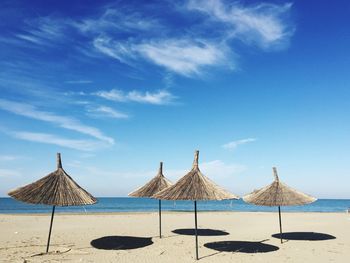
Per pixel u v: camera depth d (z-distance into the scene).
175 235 16.33
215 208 64.88
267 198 13.39
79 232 16.89
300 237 16.11
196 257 11.15
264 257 11.61
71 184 11.73
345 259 11.52
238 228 19.55
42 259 10.65
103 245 13.42
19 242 13.83
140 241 14.48
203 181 11.70
